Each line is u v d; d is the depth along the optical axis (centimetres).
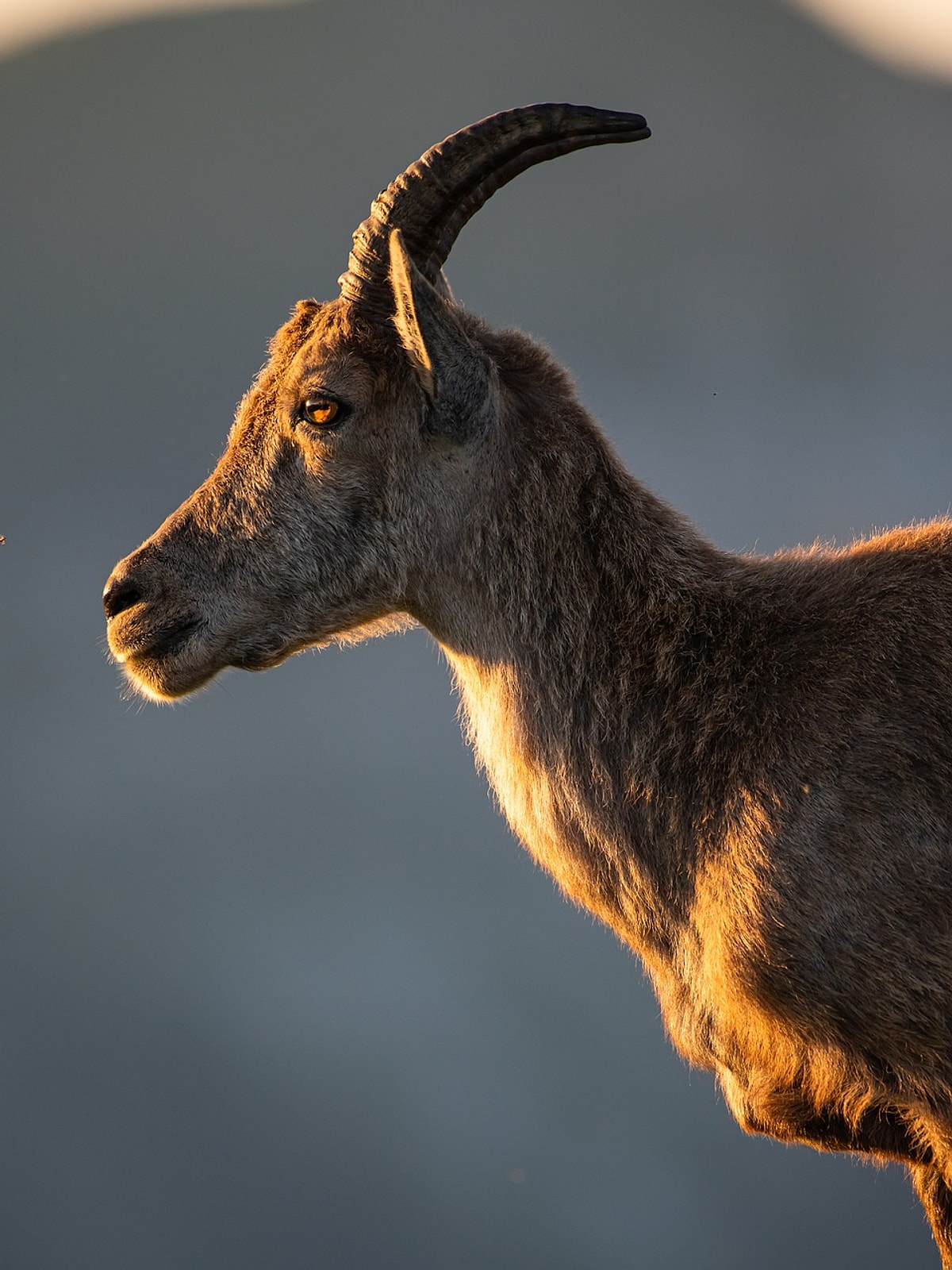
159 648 2139
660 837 1945
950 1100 1798
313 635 2133
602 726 1983
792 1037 1852
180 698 2167
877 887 1775
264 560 2111
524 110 2064
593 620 2006
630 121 2067
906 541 2020
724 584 2012
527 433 2058
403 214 2072
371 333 2061
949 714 1817
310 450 2080
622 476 2080
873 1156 2017
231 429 2194
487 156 2072
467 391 2002
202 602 2128
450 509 2055
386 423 2053
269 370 2159
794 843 1808
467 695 2158
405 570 2081
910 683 1848
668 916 1969
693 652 1966
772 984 1822
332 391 2053
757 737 1883
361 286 2080
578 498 2039
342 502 2080
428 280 2028
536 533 2031
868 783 1803
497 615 2052
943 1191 1969
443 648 2203
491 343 2125
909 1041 1786
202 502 2156
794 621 1956
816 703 1869
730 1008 1878
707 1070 2088
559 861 2045
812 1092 1884
